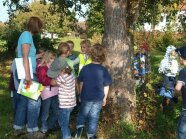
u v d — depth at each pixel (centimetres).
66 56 259
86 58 295
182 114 223
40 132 268
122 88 284
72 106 255
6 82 491
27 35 248
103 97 251
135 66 353
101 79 249
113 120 277
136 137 271
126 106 282
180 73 223
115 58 285
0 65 691
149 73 321
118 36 285
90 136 252
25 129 269
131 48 293
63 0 491
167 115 316
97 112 250
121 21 286
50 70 254
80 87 254
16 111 263
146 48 365
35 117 257
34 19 253
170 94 322
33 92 250
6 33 812
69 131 256
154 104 298
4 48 806
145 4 364
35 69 256
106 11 289
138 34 339
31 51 253
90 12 517
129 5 295
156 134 276
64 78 251
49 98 262
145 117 283
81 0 493
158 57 738
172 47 338
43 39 734
